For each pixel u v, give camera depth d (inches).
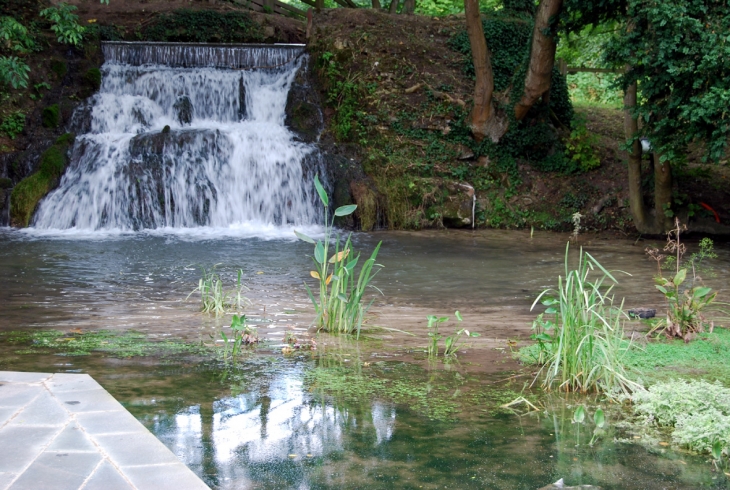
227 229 677.3
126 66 844.0
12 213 659.4
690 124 562.9
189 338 271.6
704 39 521.3
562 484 151.6
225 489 145.7
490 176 775.7
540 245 625.6
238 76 844.6
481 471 157.6
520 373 233.8
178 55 865.5
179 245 569.3
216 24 933.2
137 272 444.1
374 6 989.8
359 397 205.5
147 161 696.4
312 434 176.6
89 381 194.2
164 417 184.1
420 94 809.5
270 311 333.4
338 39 842.2
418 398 206.2
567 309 223.8
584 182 764.0
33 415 168.6
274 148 740.7
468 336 286.0
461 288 426.6
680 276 281.0
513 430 183.5
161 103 822.5
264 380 218.7
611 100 1048.8
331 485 148.8
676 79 550.6
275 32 956.0
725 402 191.3
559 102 824.9
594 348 227.3
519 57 838.5
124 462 145.6
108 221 669.9
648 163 737.6
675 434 179.9
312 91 847.7
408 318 331.6
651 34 552.4
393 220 719.7
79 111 778.8
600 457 167.5
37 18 837.2
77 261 481.4
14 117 761.0
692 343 267.9
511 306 373.1
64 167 697.0
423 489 147.9
